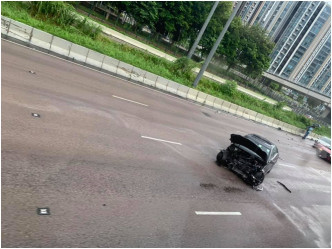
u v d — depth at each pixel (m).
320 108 103.94
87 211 5.92
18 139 7.11
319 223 11.62
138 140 10.78
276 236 8.98
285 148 25.11
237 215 9.08
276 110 45.22
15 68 11.76
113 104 13.31
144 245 5.79
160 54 38.53
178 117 17.30
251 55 62.97
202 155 12.73
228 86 35.81
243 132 23.06
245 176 12.09
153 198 7.59
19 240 4.57
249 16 139.88
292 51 137.62
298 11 131.62
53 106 9.92
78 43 19.86
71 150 7.81
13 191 5.47
